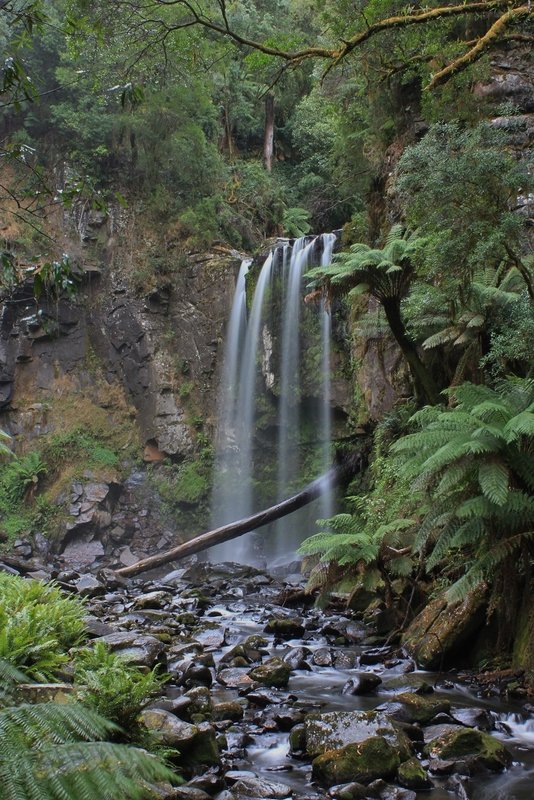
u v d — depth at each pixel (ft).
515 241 26.30
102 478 69.82
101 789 6.98
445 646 21.89
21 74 17.04
